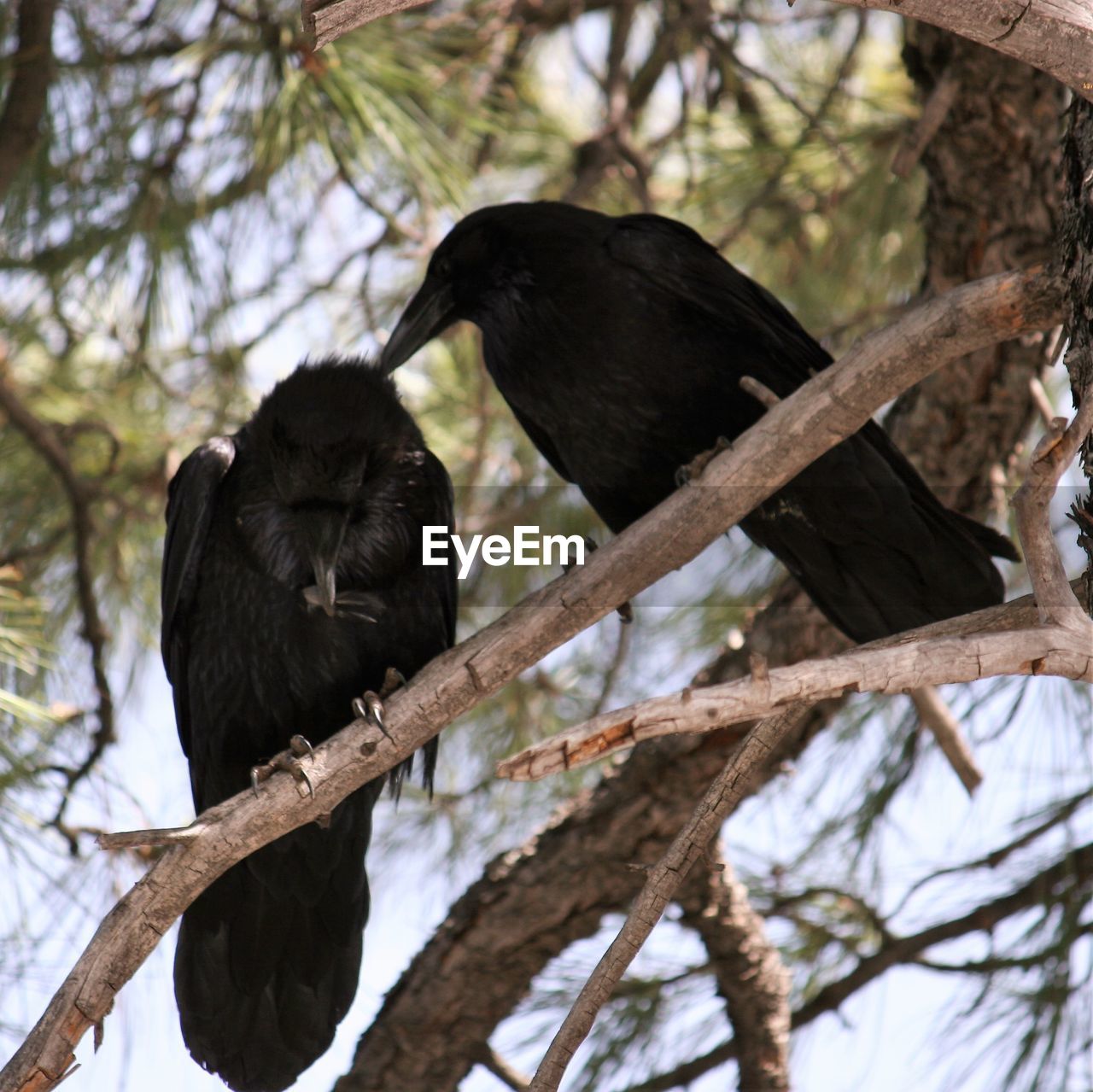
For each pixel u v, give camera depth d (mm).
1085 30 4449
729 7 11039
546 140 10602
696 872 7957
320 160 8750
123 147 8781
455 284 7680
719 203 10156
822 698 4074
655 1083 8523
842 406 5262
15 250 9125
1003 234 7539
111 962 4945
